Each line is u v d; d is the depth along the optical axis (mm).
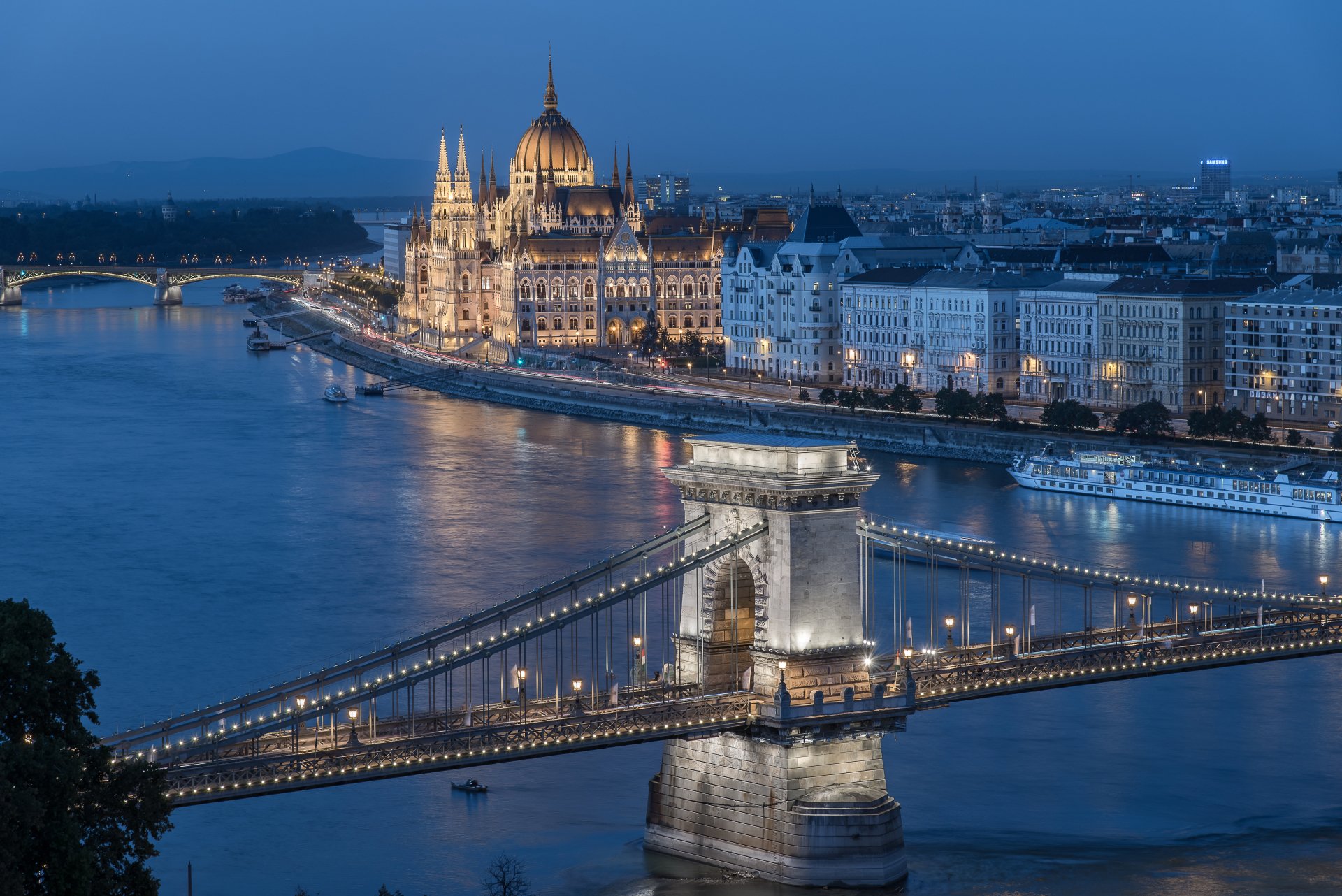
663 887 193125
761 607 199250
